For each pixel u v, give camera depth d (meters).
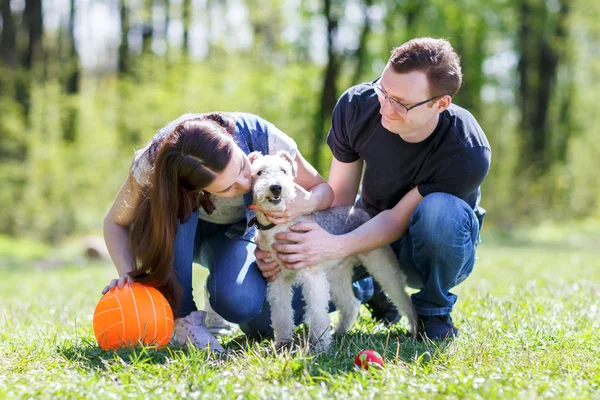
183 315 3.49
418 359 3.02
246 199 3.53
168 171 3.18
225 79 18.98
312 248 3.47
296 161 3.81
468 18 19.61
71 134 16.97
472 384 2.59
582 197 23.59
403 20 19.06
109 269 9.58
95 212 16.47
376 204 3.98
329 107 18.67
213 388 2.65
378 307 4.30
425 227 3.49
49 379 2.80
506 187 20.44
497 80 23.16
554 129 25.27
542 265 7.88
